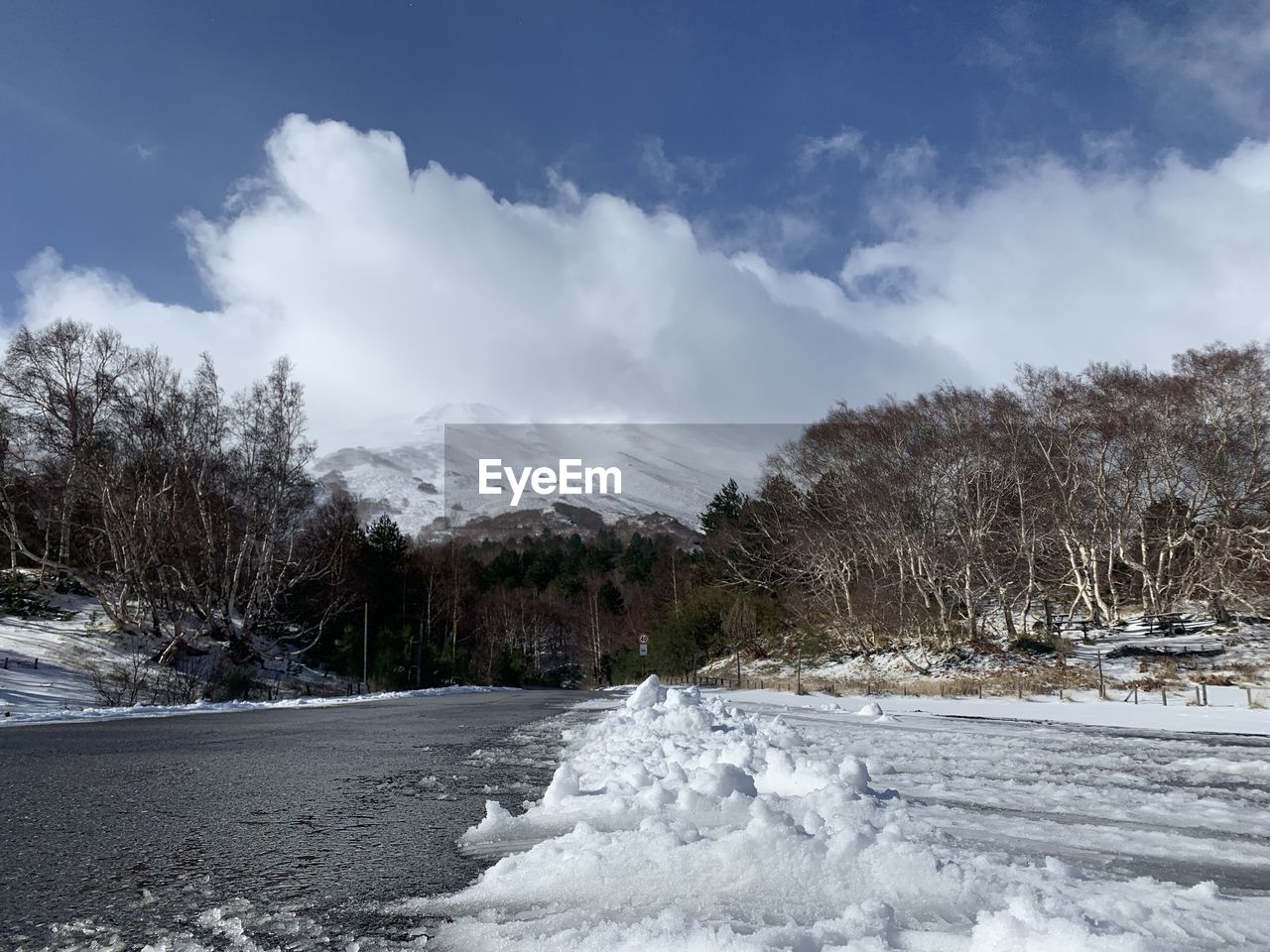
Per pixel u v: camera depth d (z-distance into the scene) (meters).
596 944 3.05
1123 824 5.99
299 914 3.69
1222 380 42.56
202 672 41.44
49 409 41.16
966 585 43.41
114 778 8.06
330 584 53.69
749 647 55.59
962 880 3.73
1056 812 6.43
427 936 3.35
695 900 3.60
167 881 4.27
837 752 10.23
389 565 66.50
